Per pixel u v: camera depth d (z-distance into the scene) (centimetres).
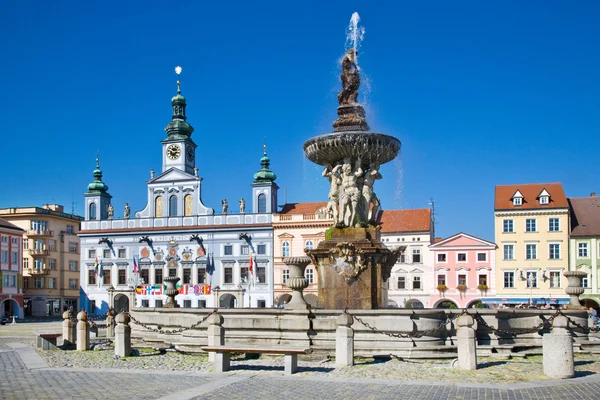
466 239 6562
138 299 7569
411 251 6712
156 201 7725
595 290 6172
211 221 7494
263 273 7256
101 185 8188
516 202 6469
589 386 1223
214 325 1568
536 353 1698
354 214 1992
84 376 1375
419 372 1397
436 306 6588
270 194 7431
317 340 1691
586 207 6556
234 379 1306
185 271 7506
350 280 1920
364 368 1453
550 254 6322
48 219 8806
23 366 1567
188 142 7925
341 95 2122
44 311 8538
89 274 7788
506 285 6419
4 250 7800
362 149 1972
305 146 2070
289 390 1189
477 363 1529
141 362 1609
